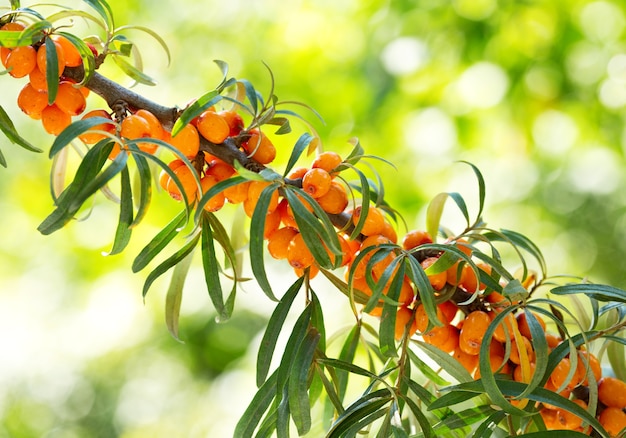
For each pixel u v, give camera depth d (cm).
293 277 167
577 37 172
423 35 175
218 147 72
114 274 196
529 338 73
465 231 75
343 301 161
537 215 204
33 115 72
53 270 206
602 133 181
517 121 177
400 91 179
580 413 70
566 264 208
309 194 72
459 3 173
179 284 74
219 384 216
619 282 210
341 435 71
